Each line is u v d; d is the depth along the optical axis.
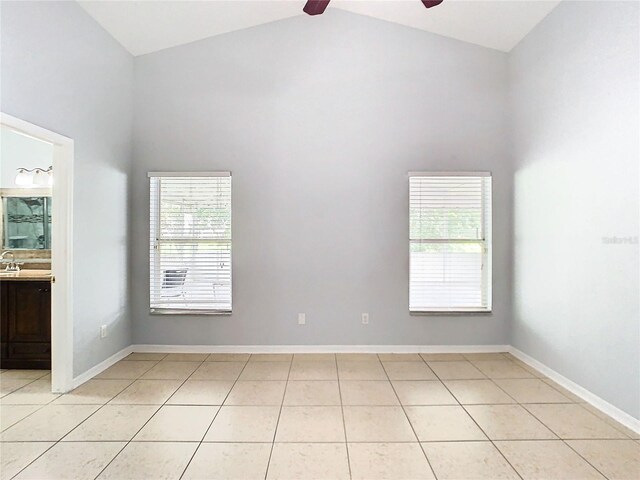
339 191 4.05
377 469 2.08
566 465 2.11
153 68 4.06
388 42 4.06
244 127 4.05
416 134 4.05
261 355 4.01
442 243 4.11
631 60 2.47
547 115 3.38
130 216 4.05
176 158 4.06
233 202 4.06
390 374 3.47
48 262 4.26
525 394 3.04
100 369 3.53
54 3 2.90
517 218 3.90
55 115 2.92
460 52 4.06
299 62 4.05
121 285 3.89
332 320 4.08
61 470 2.07
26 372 3.52
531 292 3.66
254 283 4.07
